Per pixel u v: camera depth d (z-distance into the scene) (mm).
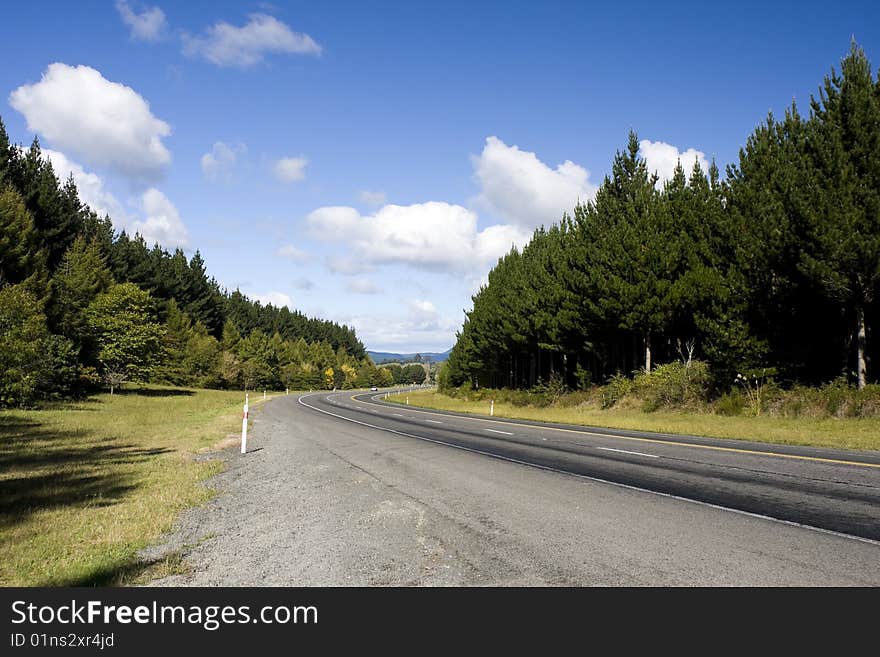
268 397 62031
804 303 20344
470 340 58000
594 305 28406
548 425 22297
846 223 16578
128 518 7160
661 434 17422
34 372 27422
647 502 7414
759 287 21016
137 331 47906
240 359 87188
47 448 14367
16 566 5406
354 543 5969
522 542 5770
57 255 47812
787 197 19141
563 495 8055
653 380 27547
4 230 35062
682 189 27828
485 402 47406
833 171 17688
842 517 6320
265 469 11539
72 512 7457
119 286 48344
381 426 22609
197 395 54062
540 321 35781
